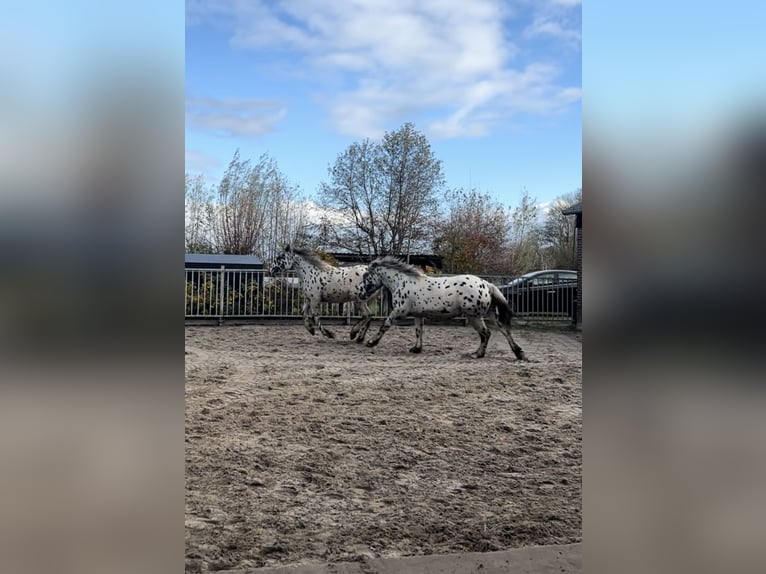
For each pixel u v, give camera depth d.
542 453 4.60
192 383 6.90
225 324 14.03
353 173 19.97
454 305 9.65
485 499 3.60
